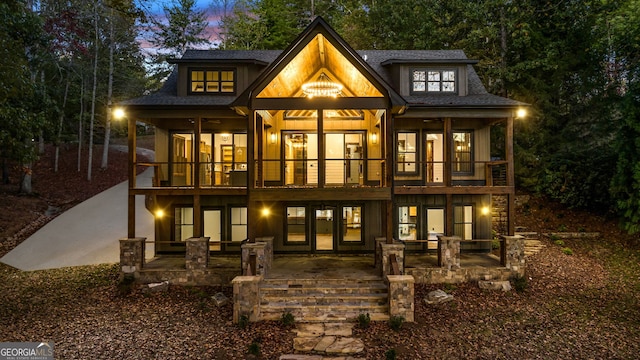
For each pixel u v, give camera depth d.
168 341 8.23
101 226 17.64
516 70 18.92
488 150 14.74
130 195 12.52
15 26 12.77
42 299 10.55
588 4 18.34
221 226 14.47
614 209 16.27
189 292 11.27
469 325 9.05
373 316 9.37
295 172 15.12
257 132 12.30
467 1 20.66
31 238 16.08
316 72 13.21
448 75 14.70
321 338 8.39
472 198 14.66
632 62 17.36
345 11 28.58
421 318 9.40
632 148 14.27
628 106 14.11
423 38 21.66
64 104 25.06
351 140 15.23
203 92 14.50
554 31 19.27
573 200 17.55
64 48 20.52
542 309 9.94
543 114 18.75
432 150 14.86
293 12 29.25
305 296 10.07
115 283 11.85
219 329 8.85
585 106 18.83
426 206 14.62
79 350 7.77
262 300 9.98
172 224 14.55
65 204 20.95
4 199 19.55
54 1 18.67
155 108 12.62
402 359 7.59
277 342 8.25
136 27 26.02
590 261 13.62
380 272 11.20
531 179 18.62
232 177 13.99
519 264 11.84
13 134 11.62
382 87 10.97
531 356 7.70
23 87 11.59
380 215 14.35
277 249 14.32
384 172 12.30
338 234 14.35
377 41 24.23
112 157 29.97
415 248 14.45
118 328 8.84
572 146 18.59
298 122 14.99
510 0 19.41
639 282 11.75
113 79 27.66
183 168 15.09
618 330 8.77
